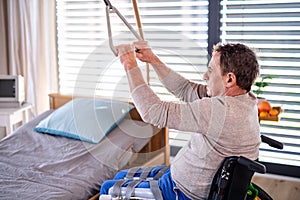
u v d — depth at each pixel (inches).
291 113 125.0
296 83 123.0
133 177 73.1
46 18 136.6
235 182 63.2
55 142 103.3
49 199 73.9
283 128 126.5
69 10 139.9
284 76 124.0
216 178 64.3
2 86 125.2
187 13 128.9
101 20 136.8
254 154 66.2
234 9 124.7
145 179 71.8
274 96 125.9
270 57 124.3
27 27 137.6
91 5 137.1
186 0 128.2
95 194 82.6
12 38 140.1
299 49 120.8
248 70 61.8
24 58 141.5
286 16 120.3
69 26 141.1
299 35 120.0
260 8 122.3
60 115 111.8
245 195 64.8
